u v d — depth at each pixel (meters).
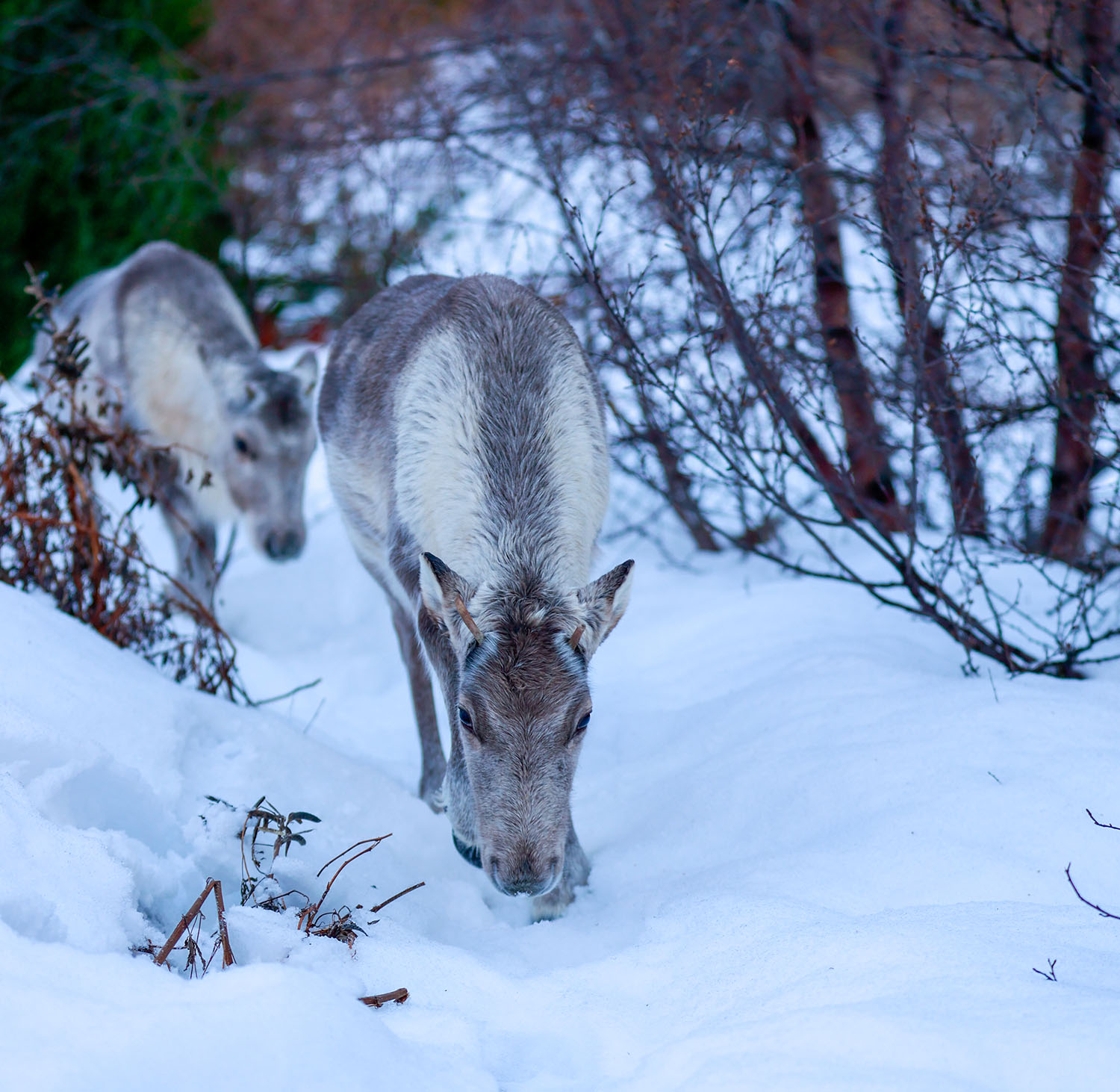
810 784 4.13
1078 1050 2.39
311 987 2.65
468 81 8.66
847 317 6.38
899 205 5.51
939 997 2.67
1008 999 2.63
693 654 5.94
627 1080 2.65
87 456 5.40
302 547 7.30
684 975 3.16
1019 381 5.56
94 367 7.61
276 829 3.67
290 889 3.70
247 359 7.34
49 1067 2.29
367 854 4.06
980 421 5.44
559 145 6.35
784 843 3.93
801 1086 2.37
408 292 5.21
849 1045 2.51
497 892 4.12
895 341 6.44
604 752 5.13
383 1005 2.99
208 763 4.24
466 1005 3.08
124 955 2.86
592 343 6.54
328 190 10.23
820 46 6.86
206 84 9.59
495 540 3.77
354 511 5.06
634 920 3.69
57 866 3.07
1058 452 6.04
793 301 6.35
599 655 6.27
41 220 10.97
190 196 11.29
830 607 6.11
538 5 7.92
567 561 3.79
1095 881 3.37
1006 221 5.19
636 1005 3.06
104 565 5.10
